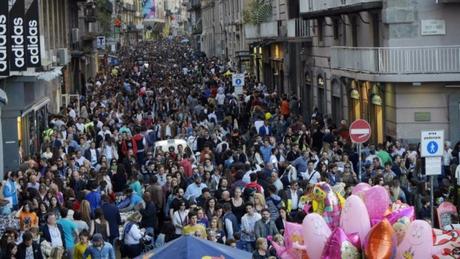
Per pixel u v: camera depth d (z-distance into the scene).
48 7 56.84
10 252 19.16
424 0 37.91
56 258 18.67
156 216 23.70
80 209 21.55
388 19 38.19
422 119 38.00
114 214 22.38
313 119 45.06
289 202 23.05
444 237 11.32
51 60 51.66
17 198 25.75
